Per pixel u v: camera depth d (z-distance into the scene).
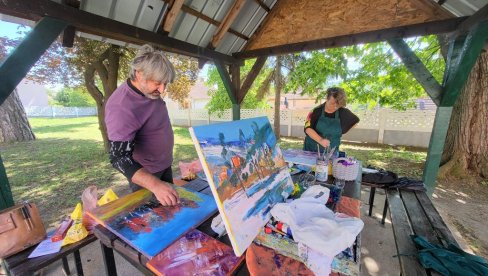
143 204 1.04
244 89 4.21
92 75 5.03
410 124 6.52
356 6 2.99
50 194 3.45
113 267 1.08
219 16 3.10
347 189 1.40
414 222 1.42
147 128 1.40
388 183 1.90
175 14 2.55
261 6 3.43
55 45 4.29
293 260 0.72
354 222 0.78
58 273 1.85
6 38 4.20
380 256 2.00
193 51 3.23
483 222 2.61
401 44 2.75
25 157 5.54
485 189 3.52
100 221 0.90
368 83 4.99
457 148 3.95
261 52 3.84
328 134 2.40
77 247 1.35
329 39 3.25
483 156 3.79
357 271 0.66
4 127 7.42
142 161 1.53
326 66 5.06
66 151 6.09
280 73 7.54
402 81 4.45
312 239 0.71
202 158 0.74
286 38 3.61
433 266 0.99
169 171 1.75
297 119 8.47
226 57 3.92
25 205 1.37
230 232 0.70
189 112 11.41
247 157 0.94
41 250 1.29
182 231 0.85
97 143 7.23
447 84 2.47
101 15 2.15
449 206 3.02
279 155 1.20
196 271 0.69
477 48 2.19
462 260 1.01
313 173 1.68
